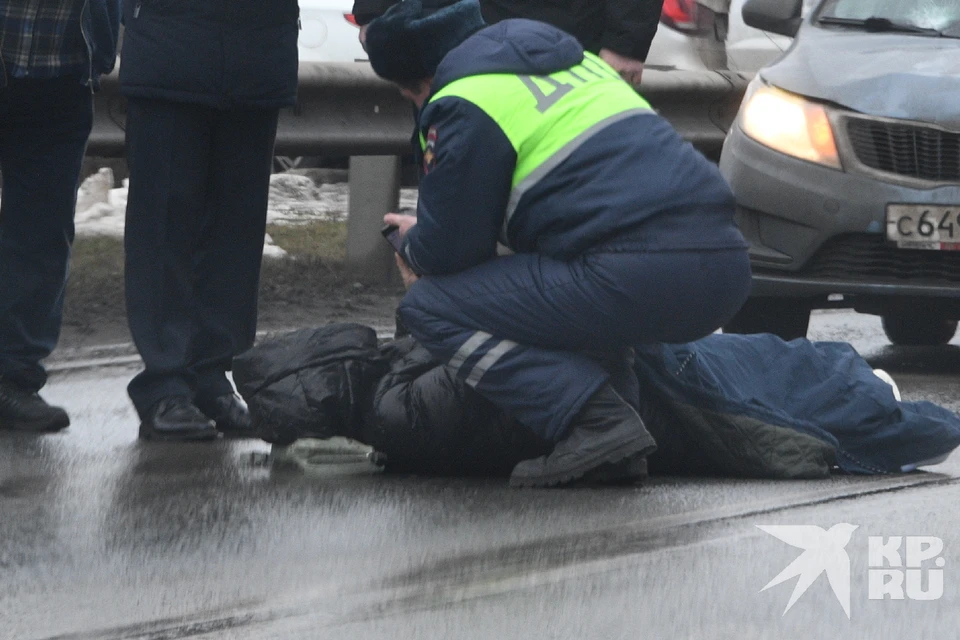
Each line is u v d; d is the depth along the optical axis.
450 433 14.13
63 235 16.88
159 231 16.34
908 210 21.33
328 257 31.36
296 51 16.83
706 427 14.19
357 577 10.55
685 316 13.40
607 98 13.57
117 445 15.80
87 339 22.52
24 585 10.34
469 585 10.34
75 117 16.72
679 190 13.30
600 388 13.48
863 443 14.88
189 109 16.30
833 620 9.80
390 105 27.44
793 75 22.73
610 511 12.65
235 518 12.30
